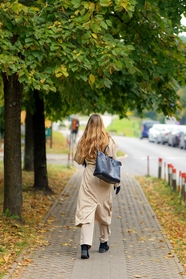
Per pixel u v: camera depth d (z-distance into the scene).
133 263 8.40
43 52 9.46
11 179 10.97
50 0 9.87
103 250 9.01
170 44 11.87
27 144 22.41
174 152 43.78
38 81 9.17
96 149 8.52
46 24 9.62
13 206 10.97
